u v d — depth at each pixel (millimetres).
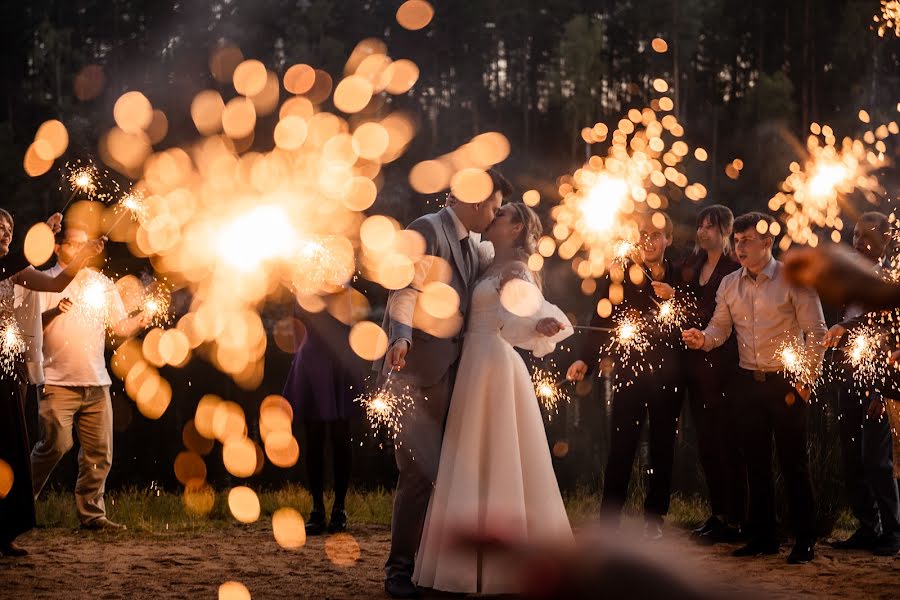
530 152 52438
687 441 9047
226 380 22438
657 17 53469
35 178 33469
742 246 4859
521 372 4066
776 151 39938
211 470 10602
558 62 53250
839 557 4859
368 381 5918
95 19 58094
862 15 44719
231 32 58406
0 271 4676
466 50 62125
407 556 4016
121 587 4172
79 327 5816
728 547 5215
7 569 4617
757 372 4867
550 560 364
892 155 18953
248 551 5156
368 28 61625
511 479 3863
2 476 4820
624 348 5445
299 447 11984
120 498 7195
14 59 49562
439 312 4059
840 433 5188
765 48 54656
